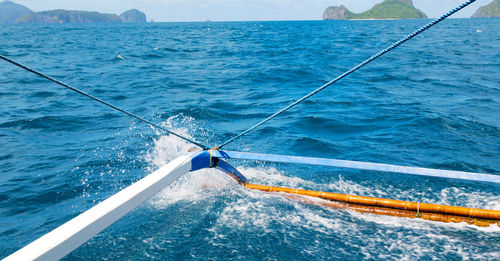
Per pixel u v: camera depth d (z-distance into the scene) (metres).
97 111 10.59
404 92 13.25
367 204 4.64
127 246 3.90
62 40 46.97
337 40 42.44
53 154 7.09
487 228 4.21
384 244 3.91
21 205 5.09
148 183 3.66
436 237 4.05
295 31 69.81
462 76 16.41
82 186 5.67
